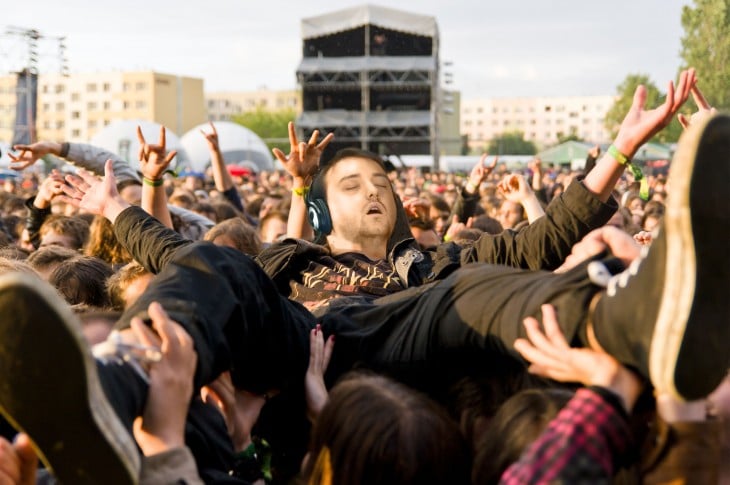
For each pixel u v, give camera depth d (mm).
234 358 2541
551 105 151250
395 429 2115
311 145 4641
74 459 1880
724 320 1887
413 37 48250
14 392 1780
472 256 3637
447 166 64188
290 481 2828
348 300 3359
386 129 48938
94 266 4223
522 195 4500
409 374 2740
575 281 2279
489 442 2195
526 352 2256
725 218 1819
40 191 6285
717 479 2098
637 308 1980
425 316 2705
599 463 1929
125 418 2020
